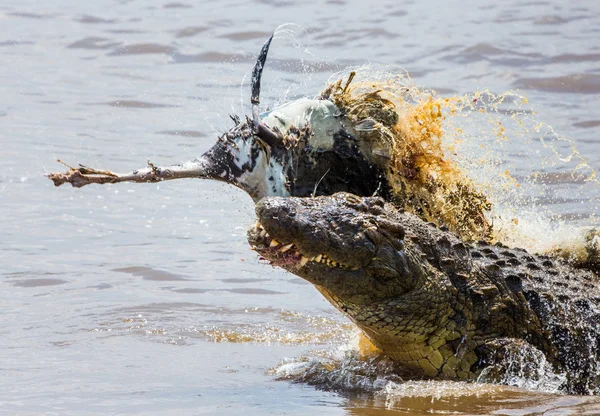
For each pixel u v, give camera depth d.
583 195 36.34
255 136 22.91
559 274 24.00
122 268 30.88
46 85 53.34
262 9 66.94
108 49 59.53
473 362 21.75
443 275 21.70
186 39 60.53
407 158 24.41
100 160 41.38
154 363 22.67
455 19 63.72
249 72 54.16
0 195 37.94
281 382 21.45
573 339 22.38
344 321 26.66
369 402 20.06
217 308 27.44
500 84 51.25
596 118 45.66
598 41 57.72
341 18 64.19
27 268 30.55
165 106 49.28
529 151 41.00
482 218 25.67
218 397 20.27
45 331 25.05
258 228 20.64
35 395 20.14
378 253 20.70
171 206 37.66
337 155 23.59
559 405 19.81
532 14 64.25
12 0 70.31
